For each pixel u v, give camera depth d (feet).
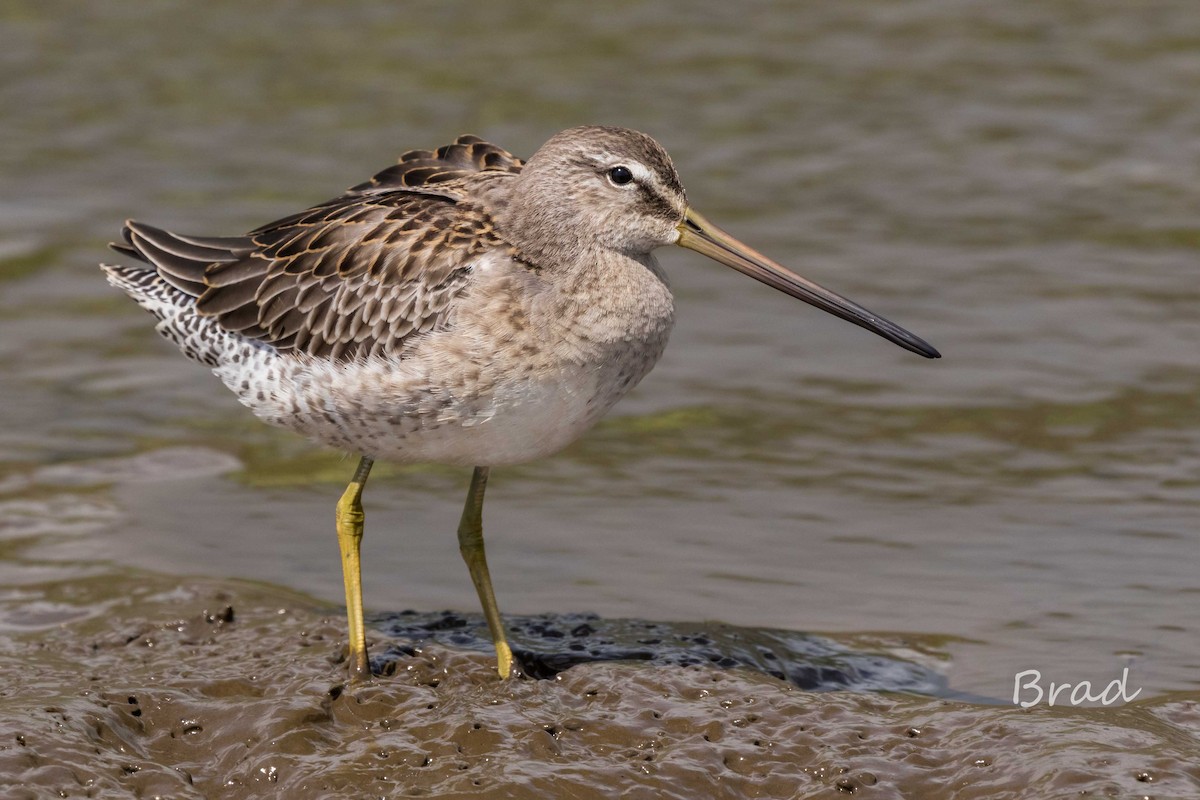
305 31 75.10
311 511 44.86
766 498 44.88
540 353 33.14
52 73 70.49
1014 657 36.83
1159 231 58.75
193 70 71.00
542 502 45.03
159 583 40.16
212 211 59.41
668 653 36.06
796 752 31.27
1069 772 29.53
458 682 34.55
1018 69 71.51
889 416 48.96
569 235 33.96
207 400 51.13
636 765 30.53
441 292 33.40
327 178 61.62
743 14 77.56
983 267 56.65
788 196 61.41
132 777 30.45
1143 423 47.85
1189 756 30.22
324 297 34.53
